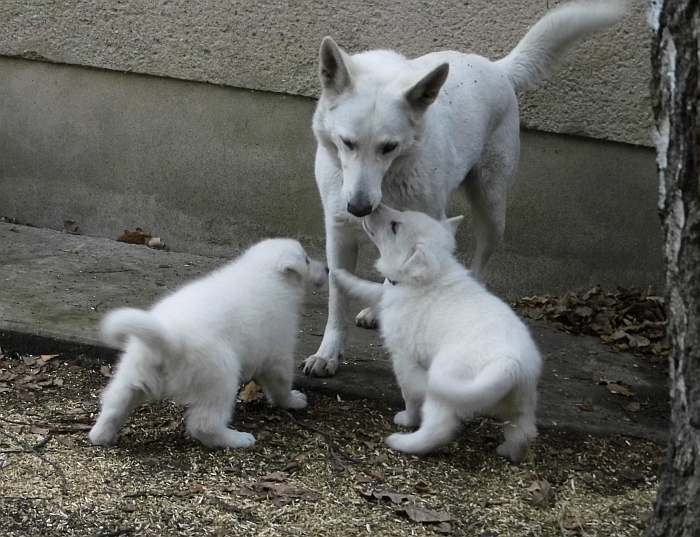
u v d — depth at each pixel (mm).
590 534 4109
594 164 7320
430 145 5582
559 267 7523
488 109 6340
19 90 8078
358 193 5121
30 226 8180
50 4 7801
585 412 5434
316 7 7367
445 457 4754
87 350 5594
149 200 8031
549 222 7480
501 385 4211
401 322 4828
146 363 4375
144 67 7754
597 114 7195
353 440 4871
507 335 4453
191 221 7980
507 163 6695
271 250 4953
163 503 4074
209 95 7742
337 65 5293
